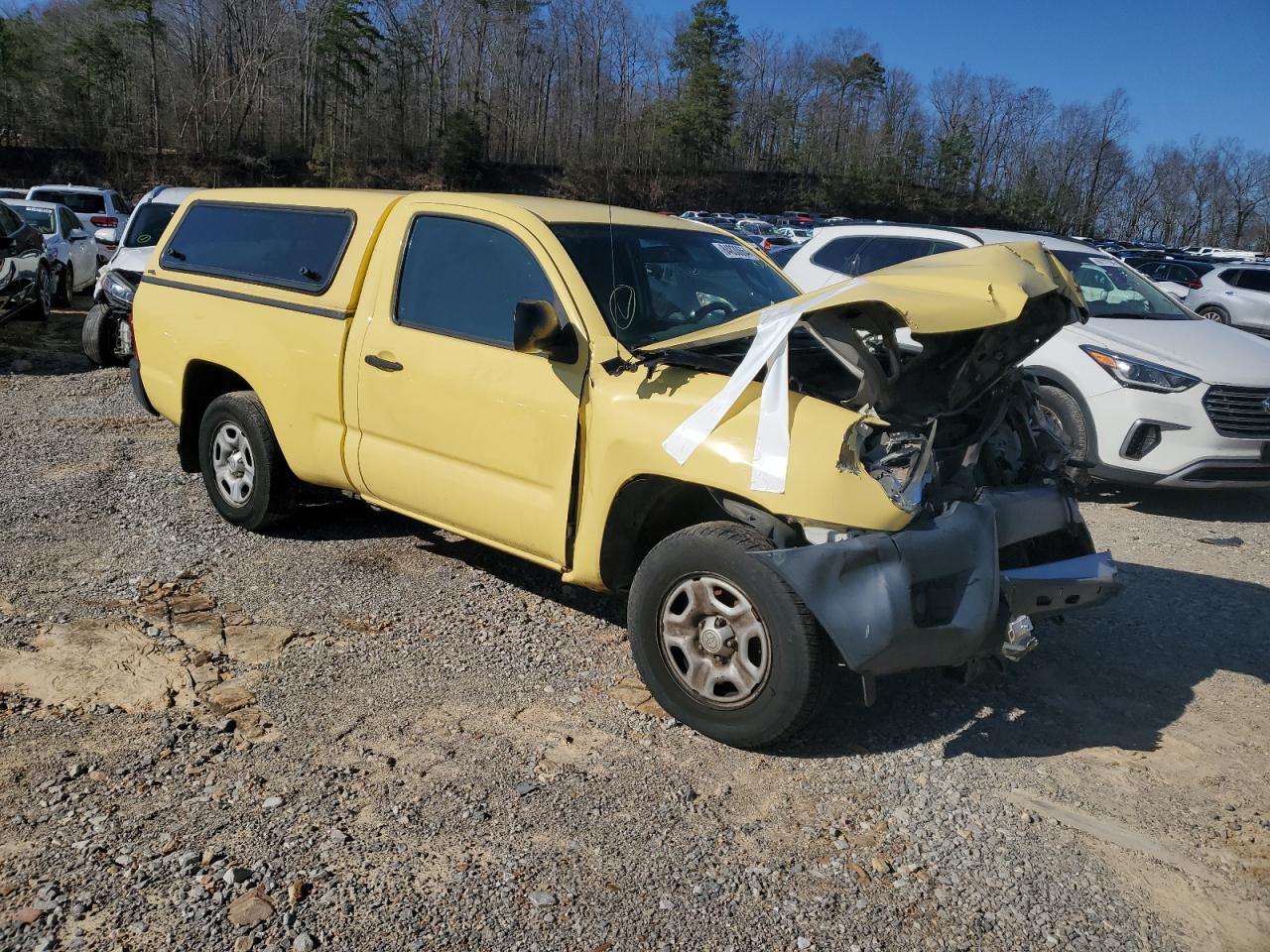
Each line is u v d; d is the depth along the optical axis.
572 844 3.18
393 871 3.01
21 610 4.68
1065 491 4.29
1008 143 101.81
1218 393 6.96
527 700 4.07
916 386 3.98
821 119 100.38
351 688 4.12
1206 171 96.19
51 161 69.00
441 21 81.62
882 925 2.88
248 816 3.25
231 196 5.89
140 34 72.62
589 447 4.05
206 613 4.75
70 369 10.85
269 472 5.48
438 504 4.70
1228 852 3.27
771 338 3.57
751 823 3.32
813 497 3.45
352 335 4.93
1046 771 3.71
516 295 4.39
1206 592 5.63
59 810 3.24
